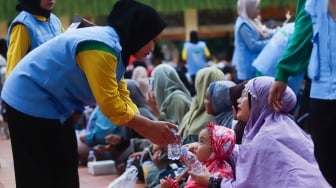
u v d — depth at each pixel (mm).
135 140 7574
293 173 3984
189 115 6352
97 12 25125
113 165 7965
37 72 4066
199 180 4406
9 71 5195
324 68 4281
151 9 4109
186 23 31891
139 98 7855
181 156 4402
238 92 4984
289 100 4254
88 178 7703
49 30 5398
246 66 9297
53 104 4137
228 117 5742
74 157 4426
